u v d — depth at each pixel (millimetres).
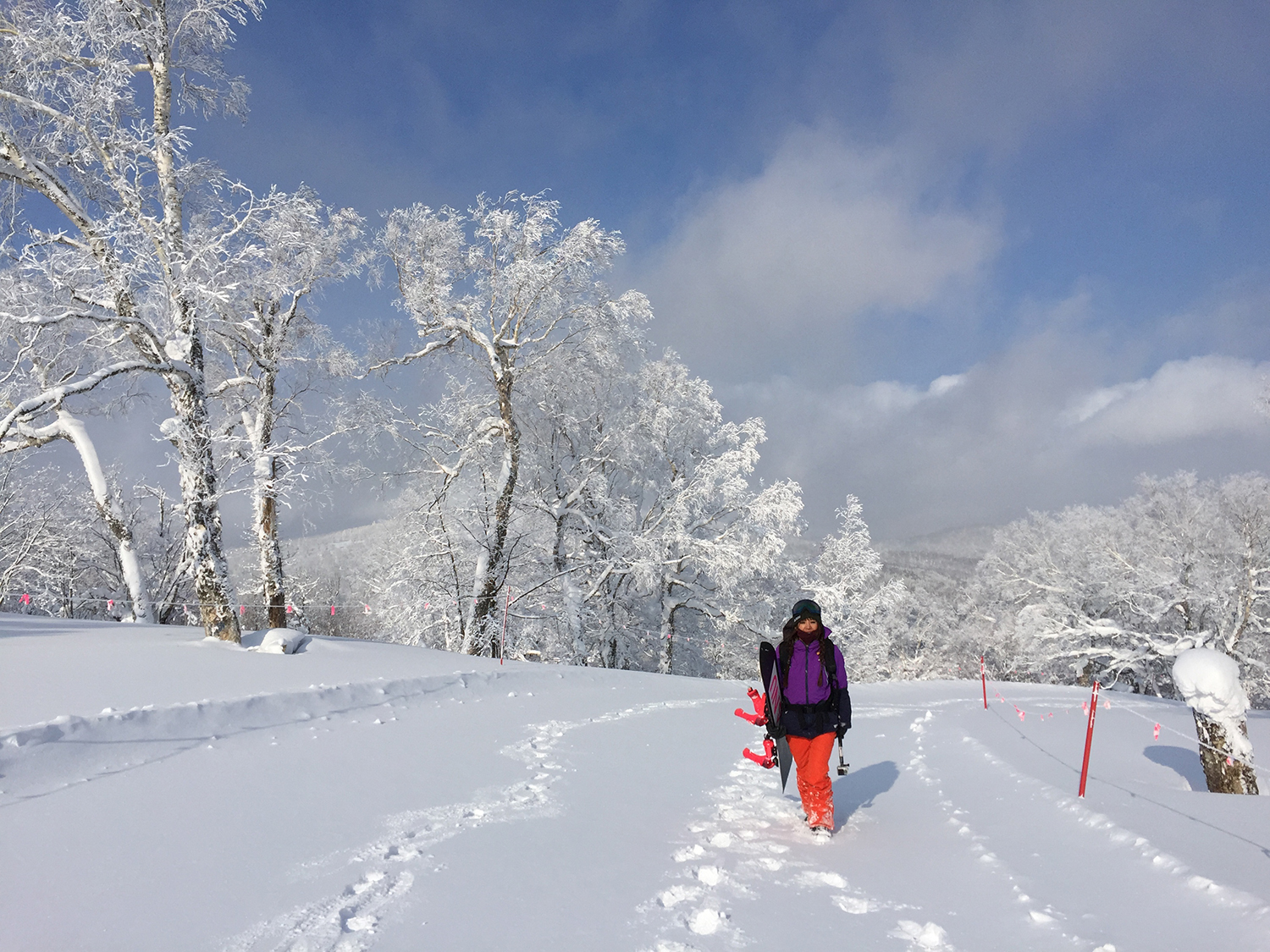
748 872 4102
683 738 8961
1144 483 38125
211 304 13094
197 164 14203
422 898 3637
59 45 12289
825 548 34750
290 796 5332
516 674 12977
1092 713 5637
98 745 5770
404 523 23719
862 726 11227
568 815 5293
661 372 28828
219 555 12953
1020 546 44531
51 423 16641
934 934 3230
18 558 25406
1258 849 4035
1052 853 4402
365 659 12328
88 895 3488
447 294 21203
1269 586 33000
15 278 11602
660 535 26922
